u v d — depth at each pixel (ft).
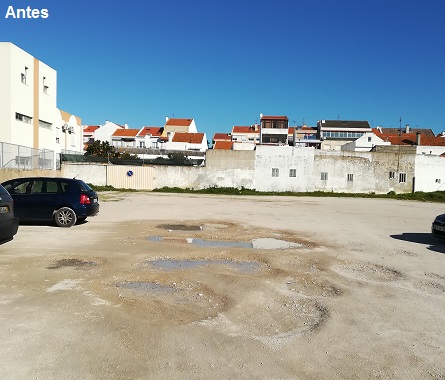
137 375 12.24
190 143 245.65
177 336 15.19
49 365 12.67
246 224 49.67
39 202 41.78
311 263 28.78
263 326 16.60
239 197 106.11
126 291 20.63
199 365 13.00
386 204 94.02
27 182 42.70
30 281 21.76
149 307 18.28
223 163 129.59
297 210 71.31
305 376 12.53
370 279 24.71
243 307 18.83
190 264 27.25
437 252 34.01
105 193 106.01
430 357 14.10
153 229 43.01
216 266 26.89
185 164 128.98
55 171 106.32
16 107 96.99
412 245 37.35
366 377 12.60
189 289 21.35
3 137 94.32
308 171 131.54
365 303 19.92
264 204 83.51
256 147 130.52
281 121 251.19
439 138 229.86
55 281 21.91
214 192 124.36
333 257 31.09
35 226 42.04
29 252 29.12
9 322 16.01
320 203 91.50
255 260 29.17
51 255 28.32
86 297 19.34
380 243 38.09
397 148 155.02
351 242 38.34
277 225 49.55
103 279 22.61
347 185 133.28
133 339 14.76
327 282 23.75
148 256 29.22
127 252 30.40
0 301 18.47
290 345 14.76
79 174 122.62
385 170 134.31
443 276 25.67
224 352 13.99
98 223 46.29
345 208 78.79
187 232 41.75
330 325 16.84
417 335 16.03
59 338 14.65
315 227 48.70
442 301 20.47
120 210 62.34
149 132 268.41
